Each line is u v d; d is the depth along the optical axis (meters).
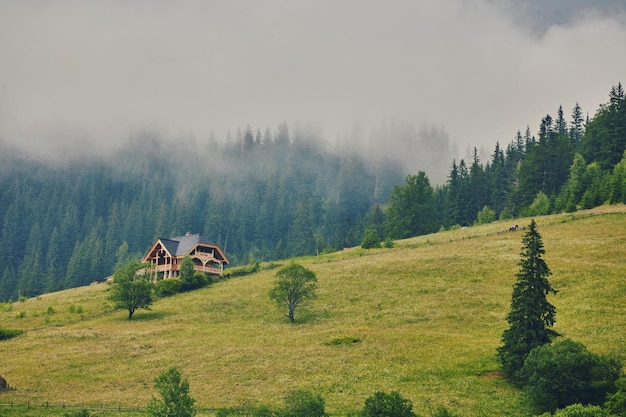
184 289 109.25
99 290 119.12
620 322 68.75
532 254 61.31
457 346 67.38
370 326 78.62
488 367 60.84
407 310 83.31
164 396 47.47
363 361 64.94
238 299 98.75
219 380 62.00
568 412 45.91
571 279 85.88
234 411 52.50
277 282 87.62
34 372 66.50
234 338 77.69
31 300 116.50
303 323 83.38
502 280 91.44
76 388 61.00
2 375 65.44
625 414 44.59
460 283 92.56
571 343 53.53
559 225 122.56
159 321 89.25
